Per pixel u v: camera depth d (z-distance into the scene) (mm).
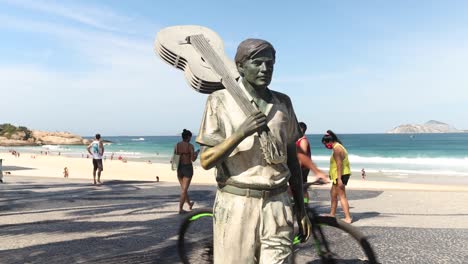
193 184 12633
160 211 7688
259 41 1976
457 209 7617
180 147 7438
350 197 9414
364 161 47938
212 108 2033
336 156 6438
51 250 4848
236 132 1874
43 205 8555
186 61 2916
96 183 13523
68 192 10914
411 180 26953
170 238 5379
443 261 4297
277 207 2016
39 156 65812
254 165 1976
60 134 157875
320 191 10070
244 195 1975
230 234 1986
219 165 2033
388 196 9555
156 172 35812
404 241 5113
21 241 5324
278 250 2002
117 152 85312
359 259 3287
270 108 2043
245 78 2045
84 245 5082
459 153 62250
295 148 2225
